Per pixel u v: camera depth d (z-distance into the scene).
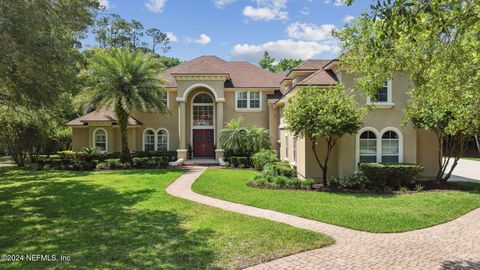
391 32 4.82
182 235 7.62
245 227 8.23
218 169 22.08
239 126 25.09
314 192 13.11
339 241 7.29
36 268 5.78
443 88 6.80
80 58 14.84
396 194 12.76
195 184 15.20
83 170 22.39
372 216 9.21
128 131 27.39
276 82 28.89
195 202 11.45
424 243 7.17
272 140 27.25
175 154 27.47
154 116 28.38
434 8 4.55
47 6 11.93
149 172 20.31
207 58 32.53
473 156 37.28
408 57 6.84
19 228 8.36
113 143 27.14
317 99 13.71
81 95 22.16
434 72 6.56
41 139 26.50
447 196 12.27
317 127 13.09
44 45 10.97
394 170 13.76
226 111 28.00
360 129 15.57
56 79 12.22
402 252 6.62
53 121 26.08
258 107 28.19
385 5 4.54
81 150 26.17
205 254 6.41
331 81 16.05
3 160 35.47
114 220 9.05
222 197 12.18
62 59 12.13
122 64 22.84
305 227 8.38
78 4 13.29
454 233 7.91
